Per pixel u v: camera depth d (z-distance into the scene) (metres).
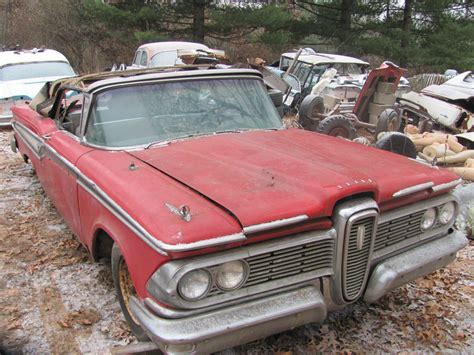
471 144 8.27
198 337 2.43
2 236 5.04
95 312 3.70
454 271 4.41
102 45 21.97
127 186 3.02
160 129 3.87
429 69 21.08
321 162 3.26
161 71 4.75
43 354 3.23
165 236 2.45
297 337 3.38
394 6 21.53
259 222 2.56
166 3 19.88
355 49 20.95
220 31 20.52
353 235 2.84
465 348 3.33
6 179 7.04
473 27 20.12
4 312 3.69
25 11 22.05
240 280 2.59
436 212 3.41
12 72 10.61
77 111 4.52
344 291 2.91
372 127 9.38
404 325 3.56
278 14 19.33
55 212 5.73
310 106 9.40
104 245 3.64
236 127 4.15
